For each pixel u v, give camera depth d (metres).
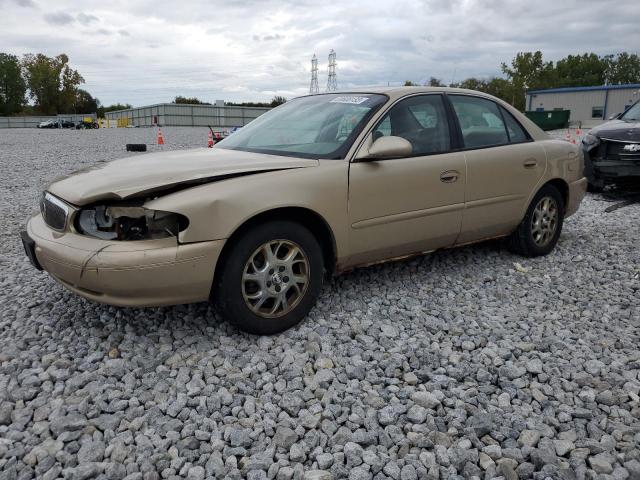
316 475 2.25
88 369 3.05
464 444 2.46
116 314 3.74
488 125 4.75
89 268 3.00
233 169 3.36
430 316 3.82
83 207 3.18
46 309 3.87
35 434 2.49
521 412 2.74
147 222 3.04
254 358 3.18
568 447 2.45
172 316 3.71
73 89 112.44
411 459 2.37
